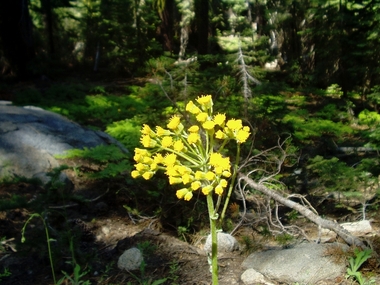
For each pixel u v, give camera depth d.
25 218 0.83
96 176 0.94
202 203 0.81
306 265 0.54
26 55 3.48
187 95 1.06
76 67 4.22
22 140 1.13
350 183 0.83
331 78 2.68
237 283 0.55
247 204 0.88
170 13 4.21
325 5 2.81
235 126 0.35
